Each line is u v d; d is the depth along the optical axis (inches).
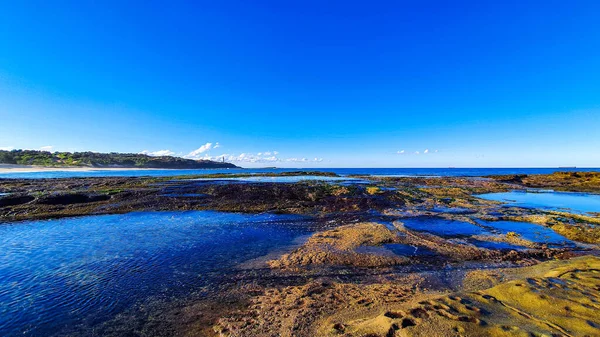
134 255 456.1
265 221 714.2
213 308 288.0
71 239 546.0
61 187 1230.3
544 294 238.2
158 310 288.2
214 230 622.8
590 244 507.5
